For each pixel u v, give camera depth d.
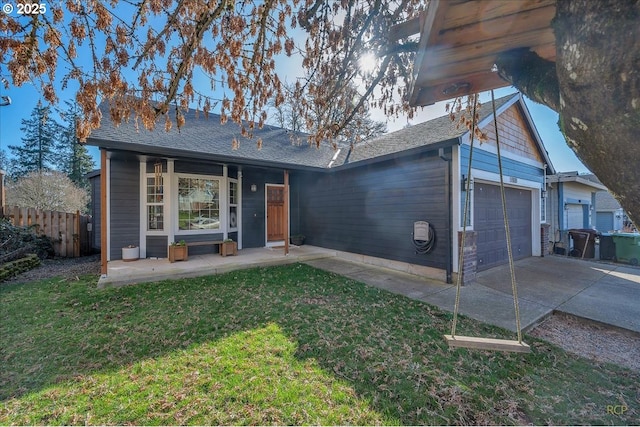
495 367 2.65
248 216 8.86
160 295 4.57
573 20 0.84
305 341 3.05
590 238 8.26
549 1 0.92
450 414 2.06
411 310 4.04
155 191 7.12
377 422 1.98
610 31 0.75
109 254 6.81
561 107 0.98
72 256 8.48
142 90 2.09
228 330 3.31
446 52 1.26
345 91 3.09
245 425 1.94
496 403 2.18
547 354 2.90
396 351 2.89
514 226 7.64
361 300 4.43
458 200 5.42
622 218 15.54
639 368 2.69
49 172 16.66
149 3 1.91
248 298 4.44
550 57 1.23
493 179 6.52
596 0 0.77
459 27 1.07
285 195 7.60
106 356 2.75
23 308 3.99
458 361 2.74
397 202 6.60
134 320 3.58
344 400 2.17
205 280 5.48
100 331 3.27
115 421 1.96
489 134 6.48
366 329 3.38
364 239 7.46
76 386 2.31
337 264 7.20
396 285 5.33
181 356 2.75
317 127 3.23
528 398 2.24
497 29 1.08
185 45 2.07
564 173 9.59
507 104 6.80
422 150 5.60
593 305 4.20
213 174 7.68
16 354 2.78
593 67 0.81
